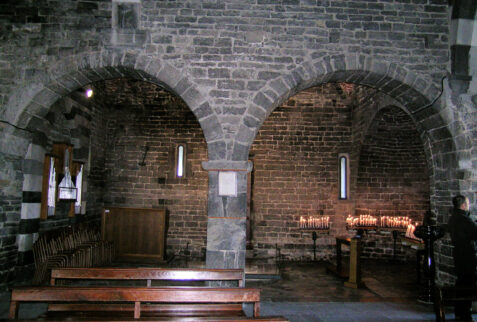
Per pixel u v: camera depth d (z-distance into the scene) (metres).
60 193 7.63
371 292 6.54
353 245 7.06
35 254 6.29
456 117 5.74
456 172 5.76
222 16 5.84
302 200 10.18
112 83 9.98
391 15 5.90
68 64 5.73
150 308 3.93
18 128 5.88
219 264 5.48
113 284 6.46
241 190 5.59
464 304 4.64
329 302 5.73
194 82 5.74
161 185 10.17
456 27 5.75
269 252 10.00
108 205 10.09
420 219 9.77
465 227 4.91
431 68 5.82
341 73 5.94
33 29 5.81
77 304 3.91
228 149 5.64
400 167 9.90
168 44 5.78
